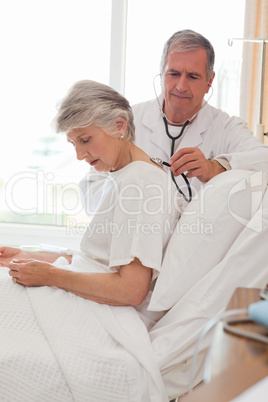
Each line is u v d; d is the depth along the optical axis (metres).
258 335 0.61
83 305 1.27
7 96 3.16
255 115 2.79
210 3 2.89
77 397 1.14
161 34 2.98
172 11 2.95
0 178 3.22
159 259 1.29
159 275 1.30
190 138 2.06
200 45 1.90
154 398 1.15
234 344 0.60
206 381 0.57
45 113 3.17
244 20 2.75
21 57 3.12
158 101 2.09
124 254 1.28
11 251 1.69
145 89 3.05
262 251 1.16
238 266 1.18
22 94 3.16
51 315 1.23
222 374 0.52
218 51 2.89
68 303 1.27
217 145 2.07
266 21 2.72
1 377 1.14
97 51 3.08
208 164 1.57
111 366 1.15
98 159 1.38
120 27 2.96
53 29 3.09
